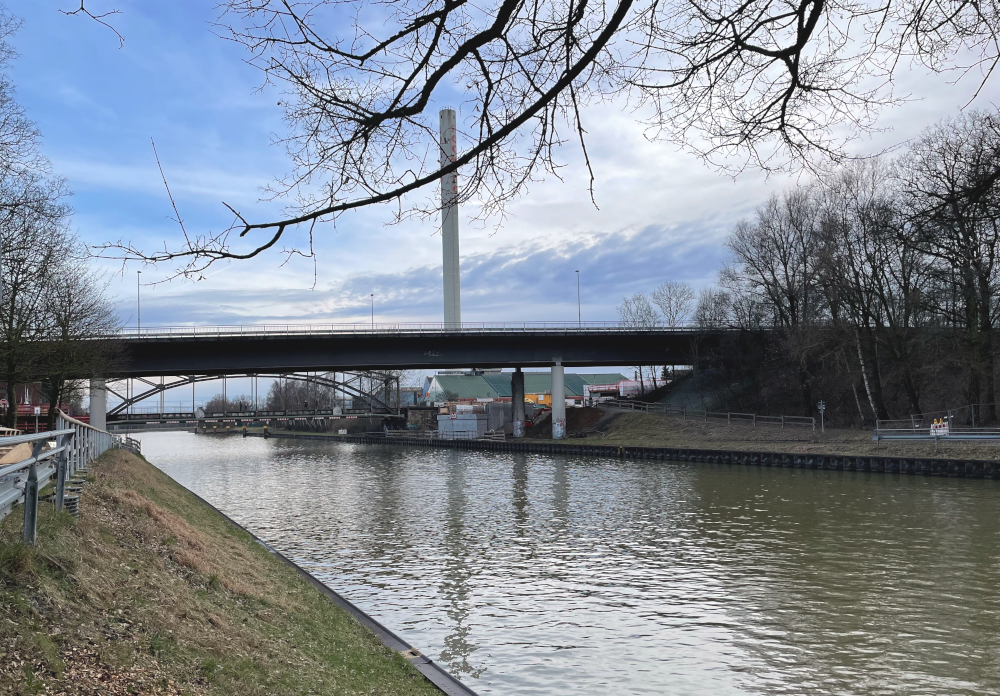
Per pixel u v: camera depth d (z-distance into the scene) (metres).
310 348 62.66
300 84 4.62
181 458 85.12
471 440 86.69
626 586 19.72
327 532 29.86
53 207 30.69
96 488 16.52
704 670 13.63
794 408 69.25
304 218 4.61
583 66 4.16
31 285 35.72
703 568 21.52
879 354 55.59
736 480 43.94
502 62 4.83
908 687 12.73
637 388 103.38
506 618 17.08
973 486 36.53
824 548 23.66
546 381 152.25
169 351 58.53
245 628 11.07
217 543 18.38
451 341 68.38
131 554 12.08
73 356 40.03
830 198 48.94
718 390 80.75
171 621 9.63
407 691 10.56
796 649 14.62
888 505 31.75
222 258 4.54
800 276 63.19
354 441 119.25
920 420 51.69
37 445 9.74
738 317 71.12
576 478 49.12
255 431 178.62
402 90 4.83
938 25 4.41
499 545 26.20
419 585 20.41
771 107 4.80
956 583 19.00
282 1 4.33
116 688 7.17
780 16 4.36
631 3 3.93
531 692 12.76
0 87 25.44
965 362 42.22
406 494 43.06
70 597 8.68
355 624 14.34
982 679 12.98
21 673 6.64
